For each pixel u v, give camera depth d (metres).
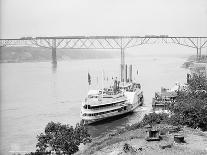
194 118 56.47
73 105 123.69
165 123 59.59
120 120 100.38
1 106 122.25
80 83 199.75
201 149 40.78
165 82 196.88
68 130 53.75
